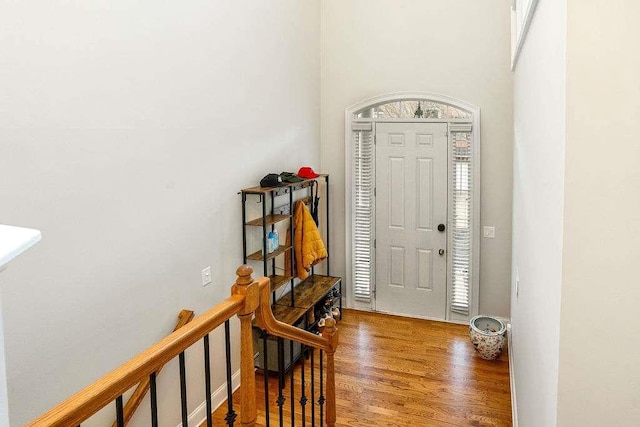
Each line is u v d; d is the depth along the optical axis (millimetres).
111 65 2707
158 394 3211
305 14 5098
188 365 3500
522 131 3074
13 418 2258
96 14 2600
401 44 5234
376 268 5691
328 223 5574
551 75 1513
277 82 4559
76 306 2557
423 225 5430
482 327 4820
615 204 1208
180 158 3289
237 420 3666
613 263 1225
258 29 4184
